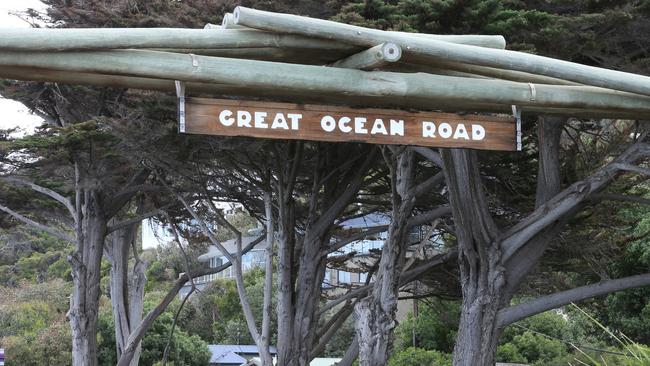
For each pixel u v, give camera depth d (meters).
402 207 15.18
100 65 5.78
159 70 5.91
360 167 17.39
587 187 14.70
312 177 18.53
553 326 31.38
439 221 17.66
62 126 16.11
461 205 14.72
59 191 20.27
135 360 23.44
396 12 11.88
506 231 15.63
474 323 15.08
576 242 18.53
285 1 12.66
